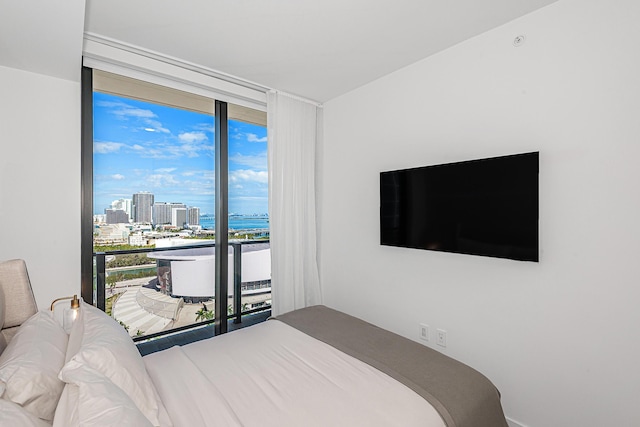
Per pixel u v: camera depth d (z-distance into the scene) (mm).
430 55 2268
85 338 1113
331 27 1906
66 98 2051
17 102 1900
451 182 2076
